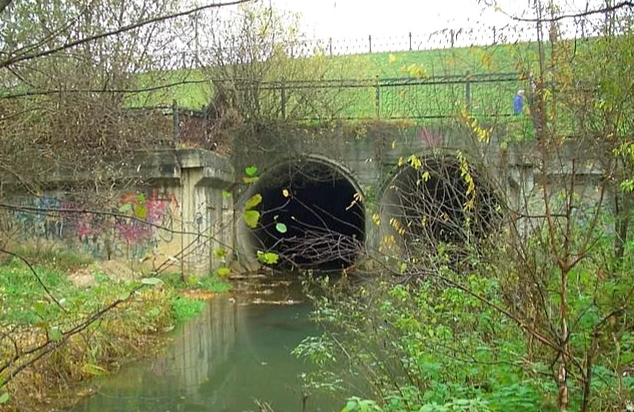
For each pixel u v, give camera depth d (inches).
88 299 442.9
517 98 345.4
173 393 384.5
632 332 223.0
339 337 388.8
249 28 919.0
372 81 969.5
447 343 273.3
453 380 256.7
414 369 274.1
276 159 914.7
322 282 460.1
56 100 299.6
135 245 779.4
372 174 881.5
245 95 911.0
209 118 916.6
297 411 340.8
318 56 999.0
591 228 202.7
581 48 213.8
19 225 672.4
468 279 287.4
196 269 770.2
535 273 211.5
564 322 186.5
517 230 220.7
